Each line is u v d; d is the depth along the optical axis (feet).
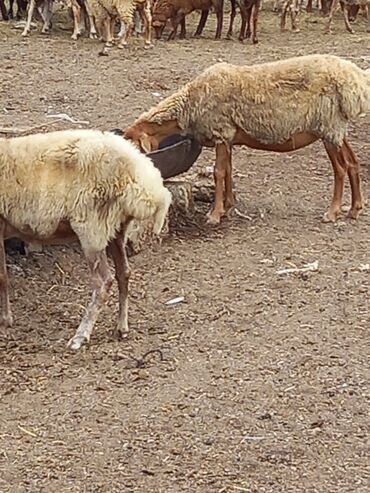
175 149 24.16
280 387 19.33
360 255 23.43
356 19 50.21
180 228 24.56
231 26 44.27
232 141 24.53
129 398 19.10
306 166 28.17
